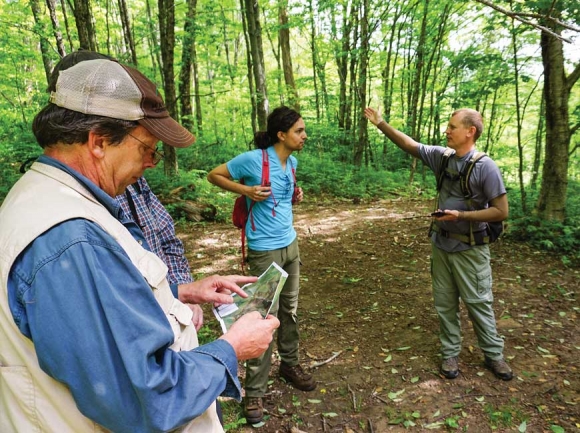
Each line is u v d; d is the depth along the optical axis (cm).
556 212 585
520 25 554
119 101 88
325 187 1070
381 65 1389
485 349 293
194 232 680
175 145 96
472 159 264
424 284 462
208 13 1026
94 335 74
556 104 565
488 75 690
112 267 80
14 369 82
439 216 262
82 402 76
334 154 1391
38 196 83
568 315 376
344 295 443
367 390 284
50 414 82
